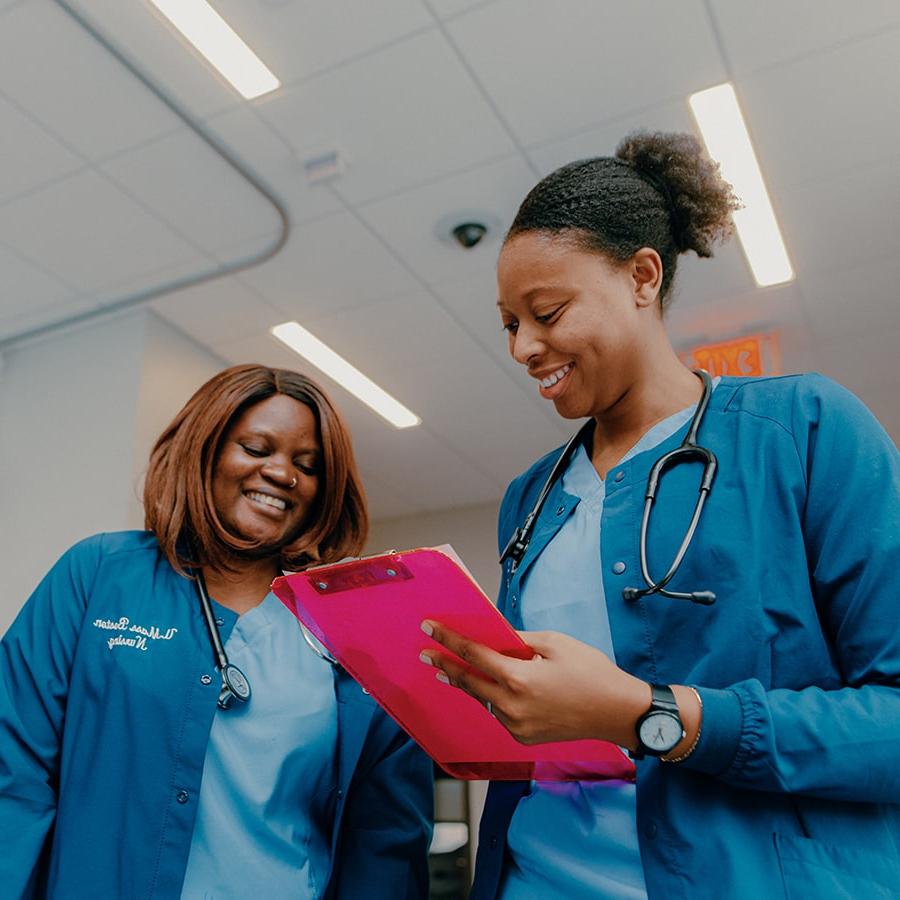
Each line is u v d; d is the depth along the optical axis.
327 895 1.17
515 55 2.89
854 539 0.76
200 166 3.44
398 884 1.20
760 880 0.68
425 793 1.29
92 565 1.21
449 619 0.71
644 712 0.69
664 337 0.98
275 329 4.57
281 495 1.26
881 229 3.70
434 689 0.83
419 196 3.55
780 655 0.75
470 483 6.63
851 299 4.18
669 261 1.00
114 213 3.72
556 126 3.18
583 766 0.84
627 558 0.85
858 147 3.26
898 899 0.67
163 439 1.30
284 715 1.16
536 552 0.98
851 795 0.68
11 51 2.94
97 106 3.16
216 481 1.25
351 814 1.24
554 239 0.92
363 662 0.86
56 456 4.43
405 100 3.08
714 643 0.76
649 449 0.92
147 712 1.08
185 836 1.04
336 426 1.33
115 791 1.05
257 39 2.84
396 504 7.02
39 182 3.54
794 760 0.67
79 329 4.61
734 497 0.82
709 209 1.02
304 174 3.43
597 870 0.83
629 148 1.03
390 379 5.06
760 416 0.86
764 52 2.87
